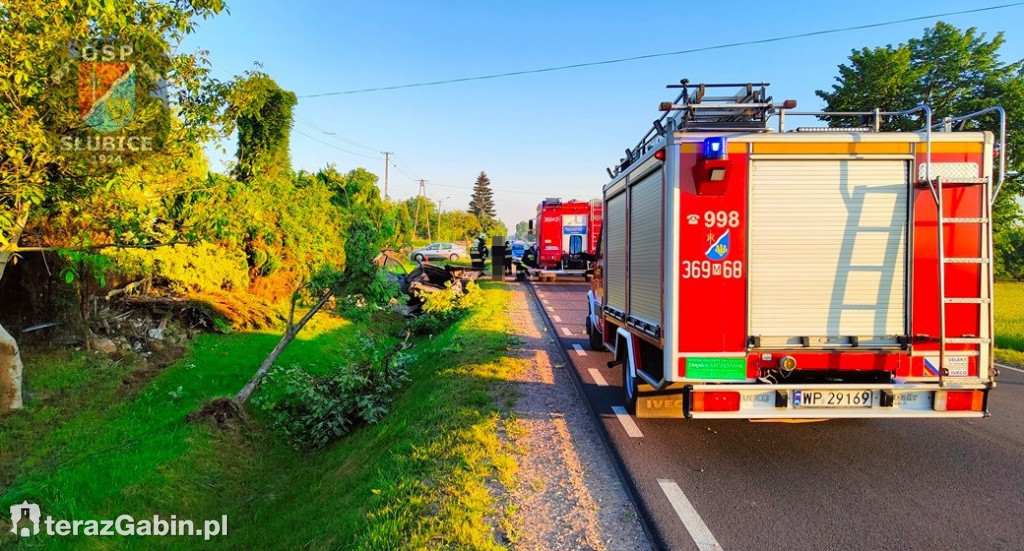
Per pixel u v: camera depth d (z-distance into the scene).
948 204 4.72
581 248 24.77
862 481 4.71
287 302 15.26
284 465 7.46
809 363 4.71
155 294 12.11
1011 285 31.55
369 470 5.46
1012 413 6.86
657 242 5.23
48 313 9.60
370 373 8.71
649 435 5.82
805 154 4.69
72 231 7.34
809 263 4.73
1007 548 3.62
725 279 4.75
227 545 5.30
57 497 5.59
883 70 24.70
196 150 6.91
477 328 12.38
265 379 9.25
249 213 7.91
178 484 6.24
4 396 7.32
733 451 5.41
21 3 4.67
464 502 4.13
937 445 5.63
